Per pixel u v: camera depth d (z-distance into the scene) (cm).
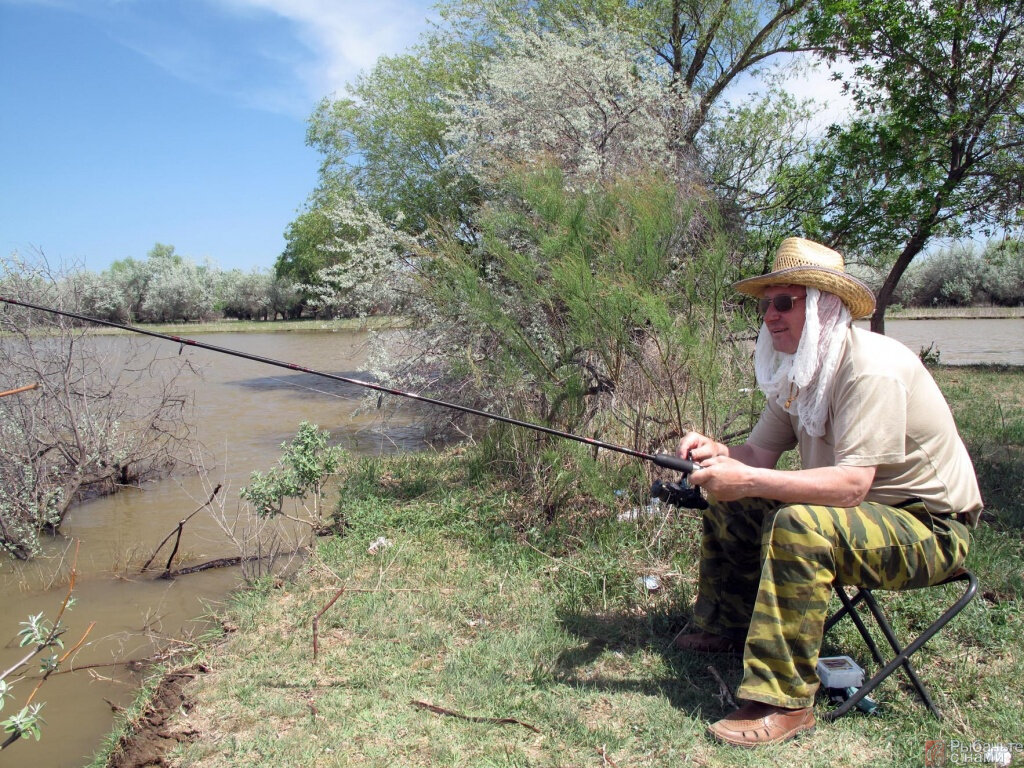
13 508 567
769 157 1006
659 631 356
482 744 277
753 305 557
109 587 486
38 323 646
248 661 354
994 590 372
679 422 462
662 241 480
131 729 309
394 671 336
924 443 271
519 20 1051
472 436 659
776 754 261
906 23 1099
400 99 1130
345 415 1130
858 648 321
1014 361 1619
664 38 1170
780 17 1153
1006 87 1127
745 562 319
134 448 738
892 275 1289
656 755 265
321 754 278
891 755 259
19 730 271
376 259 734
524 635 355
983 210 1248
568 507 500
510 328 491
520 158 718
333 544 506
